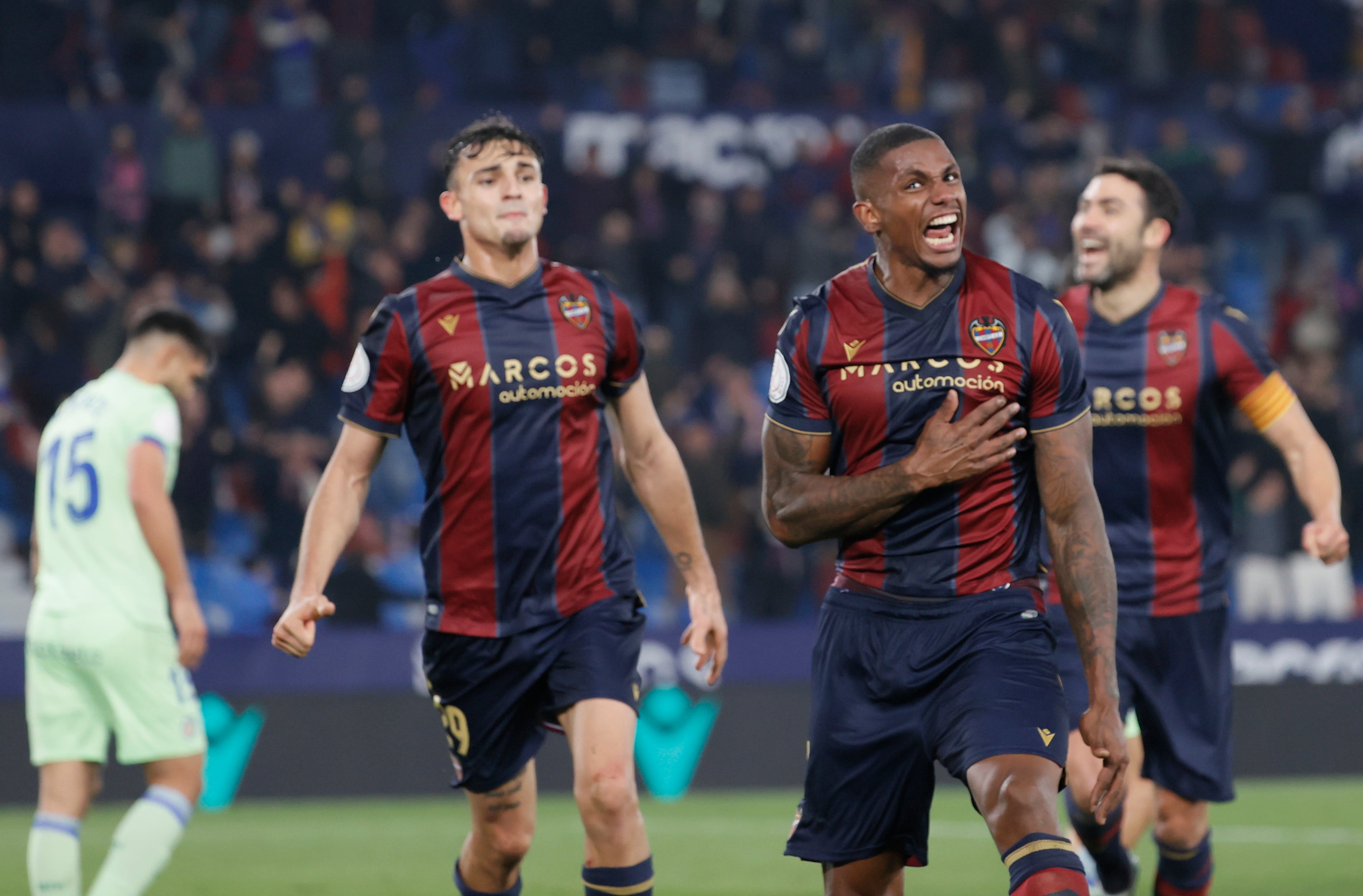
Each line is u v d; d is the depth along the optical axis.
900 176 6.80
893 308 7.00
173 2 28.98
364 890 12.69
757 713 19.88
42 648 9.70
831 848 7.22
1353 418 26.89
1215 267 29.70
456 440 8.21
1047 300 6.97
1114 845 9.68
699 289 26.94
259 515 22.70
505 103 29.41
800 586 22.78
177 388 10.14
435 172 26.62
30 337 23.86
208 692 18.66
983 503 6.99
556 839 15.61
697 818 17.30
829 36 31.83
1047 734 6.61
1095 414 9.91
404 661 19.27
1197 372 9.80
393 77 30.02
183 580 9.76
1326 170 31.83
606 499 8.49
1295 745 20.28
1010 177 29.19
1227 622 9.95
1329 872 13.14
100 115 27.05
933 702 6.96
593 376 8.31
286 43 29.11
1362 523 23.48
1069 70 32.84
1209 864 10.13
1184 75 32.94
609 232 26.70
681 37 30.80
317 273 25.34
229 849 15.04
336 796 18.92
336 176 27.12
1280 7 35.25
